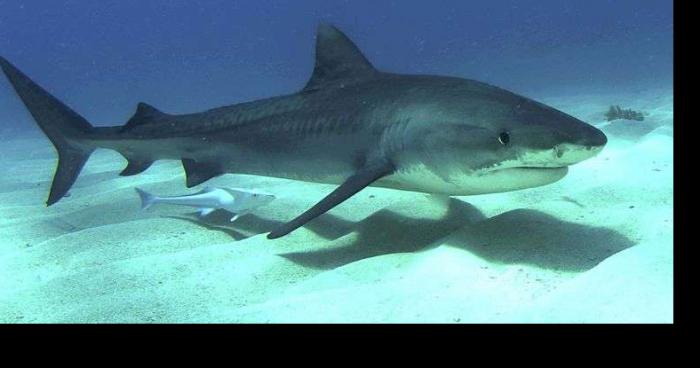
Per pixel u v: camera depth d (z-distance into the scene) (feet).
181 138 12.17
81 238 11.01
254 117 11.37
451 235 8.87
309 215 8.71
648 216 8.90
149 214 12.88
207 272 9.18
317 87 11.03
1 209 14.25
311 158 10.63
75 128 13.29
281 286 8.59
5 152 29.84
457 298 7.21
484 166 8.27
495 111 8.23
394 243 9.70
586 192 10.36
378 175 9.31
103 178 18.26
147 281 9.00
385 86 10.03
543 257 7.96
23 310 8.37
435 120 8.70
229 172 12.07
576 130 7.59
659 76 37.78
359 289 7.68
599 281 6.53
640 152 12.31
